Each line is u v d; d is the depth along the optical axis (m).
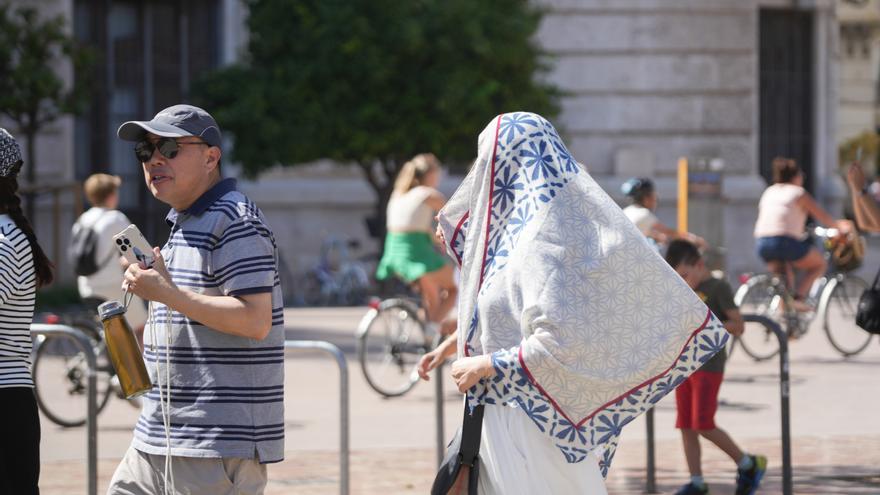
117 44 58.50
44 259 11.63
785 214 31.53
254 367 9.52
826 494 16.48
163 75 59.03
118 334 9.79
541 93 50.78
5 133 11.48
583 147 59.03
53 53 48.47
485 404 9.59
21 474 11.26
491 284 9.49
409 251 27.25
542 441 9.47
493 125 9.69
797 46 61.53
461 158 50.47
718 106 59.41
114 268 24.11
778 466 18.38
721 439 16.14
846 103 62.75
